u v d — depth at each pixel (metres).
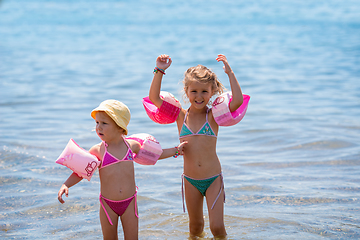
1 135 8.20
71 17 49.84
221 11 55.03
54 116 10.13
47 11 54.19
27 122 9.46
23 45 28.47
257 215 4.67
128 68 19.20
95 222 4.55
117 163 3.77
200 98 4.08
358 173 6.04
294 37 33.56
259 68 19.11
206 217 4.76
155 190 5.60
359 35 33.81
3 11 53.75
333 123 9.15
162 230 4.39
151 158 4.06
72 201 5.14
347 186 5.53
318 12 54.16
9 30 38.62
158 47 27.64
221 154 7.26
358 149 7.18
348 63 19.92
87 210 4.89
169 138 8.25
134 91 13.56
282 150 7.38
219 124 4.16
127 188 3.79
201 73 4.07
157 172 6.39
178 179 6.06
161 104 4.27
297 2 62.72
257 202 5.09
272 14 52.62
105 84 14.98
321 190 5.41
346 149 7.23
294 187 5.56
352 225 4.32
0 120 9.61
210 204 4.12
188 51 25.42
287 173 6.15
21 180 5.78
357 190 5.38
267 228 4.32
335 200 5.05
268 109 10.97
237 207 4.96
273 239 4.04
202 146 4.12
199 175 4.14
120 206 3.76
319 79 15.79
